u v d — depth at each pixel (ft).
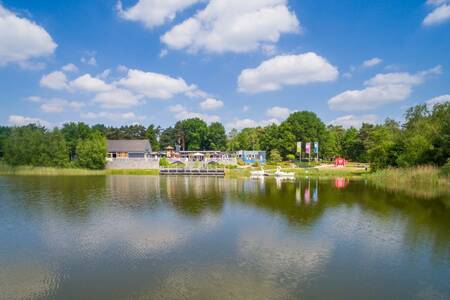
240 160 268.62
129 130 395.14
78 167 222.28
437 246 48.03
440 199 87.81
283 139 299.58
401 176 128.57
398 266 40.50
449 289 34.40
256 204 83.56
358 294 33.17
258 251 46.09
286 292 33.50
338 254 44.75
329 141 313.94
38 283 36.14
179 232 56.29
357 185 125.49
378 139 188.75
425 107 168.25
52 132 227.40
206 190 115.03
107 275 37.99
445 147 126.41
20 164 215.72
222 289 34.17
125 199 93.50
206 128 401.49
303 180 152.46
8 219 66.95
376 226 59.77
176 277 37.27
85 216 69.72
